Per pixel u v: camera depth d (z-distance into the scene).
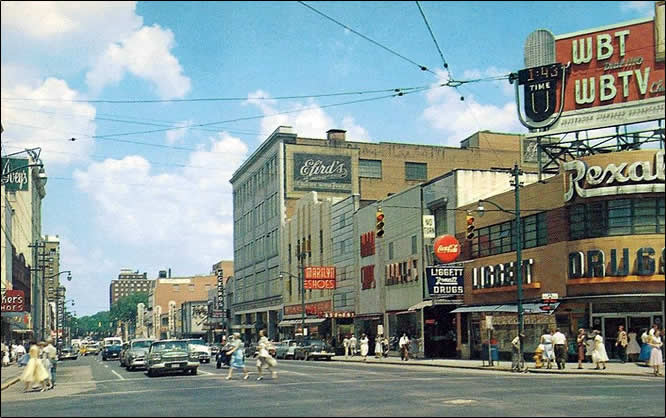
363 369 39.25
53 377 29.91
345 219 74.19
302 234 86.88
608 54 44.47
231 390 24.81
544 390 22.86
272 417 16.31
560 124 45.78
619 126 44.03
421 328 54.66
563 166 41.22
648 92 43.00
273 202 96.88
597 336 34.66
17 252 90.75
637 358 37.59
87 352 117.81
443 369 39.19
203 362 50.94
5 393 27.03
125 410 18.69
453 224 52.97
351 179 93.50
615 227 38.53
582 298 39.25
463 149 96.81
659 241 37.62
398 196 61.53
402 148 95.56
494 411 17.00
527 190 44.66
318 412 17.23
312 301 83.75
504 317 46.22
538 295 43.28
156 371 36.22
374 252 66.38
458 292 50.62
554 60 46.22
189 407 19.12
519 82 47.41
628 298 37.81
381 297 64.44
